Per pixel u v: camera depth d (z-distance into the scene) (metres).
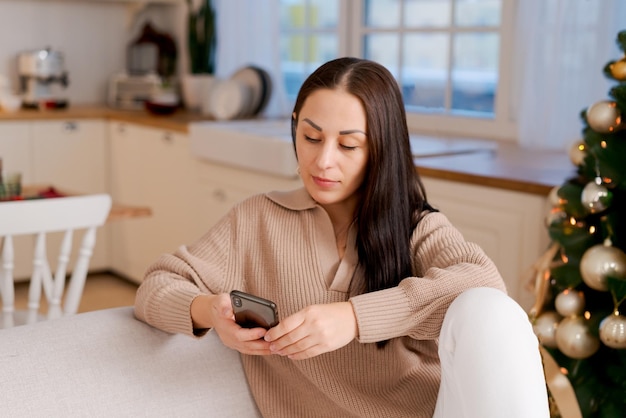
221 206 3.61
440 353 1.20
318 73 1.32
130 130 4.22
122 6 4.89
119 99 4.65
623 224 1.97
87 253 2.20
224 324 1.24
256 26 4.09
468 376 1.13
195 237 3.83
